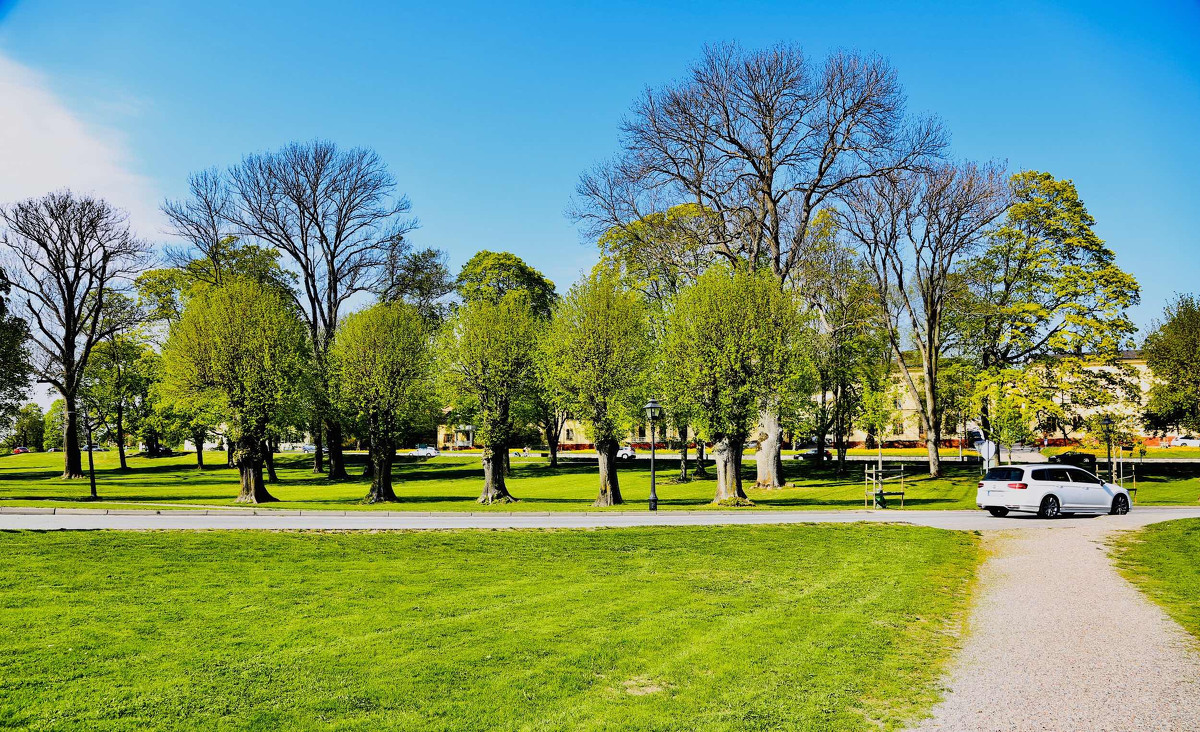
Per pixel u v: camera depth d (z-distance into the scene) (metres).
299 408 43.12
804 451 73.19
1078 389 44.75
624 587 15.45
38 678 9.06
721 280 34.91
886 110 35.94
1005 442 45.44
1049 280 45.50
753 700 8.65
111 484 49.25
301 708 8.30
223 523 24.73
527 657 10.30
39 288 50.69
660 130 37.44
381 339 39.06
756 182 39.91
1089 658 10.24
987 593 14.88
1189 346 41.28
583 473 58.44
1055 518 27.47
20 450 98.12
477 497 41.69
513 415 41.69
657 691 9.03
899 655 10.48
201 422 39.41
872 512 30.84
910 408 79.00
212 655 10.20
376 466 38.75
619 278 39.53
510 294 42.25
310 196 49.19
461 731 7.75
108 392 59.00
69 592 14.02
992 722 7.94
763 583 15.98
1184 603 13.55
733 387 33.81
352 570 17.03
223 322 36.28
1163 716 8.01
